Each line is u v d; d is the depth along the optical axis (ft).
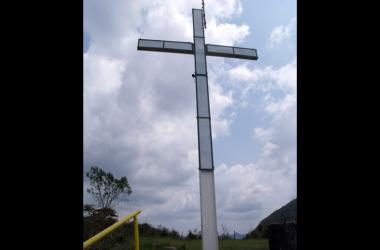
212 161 31.24
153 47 33.09
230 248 35.22
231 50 34.42
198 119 31.94
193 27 34.19
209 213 30.25
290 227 19.06
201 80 32.89
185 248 34.53
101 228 29.96
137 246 16.56
